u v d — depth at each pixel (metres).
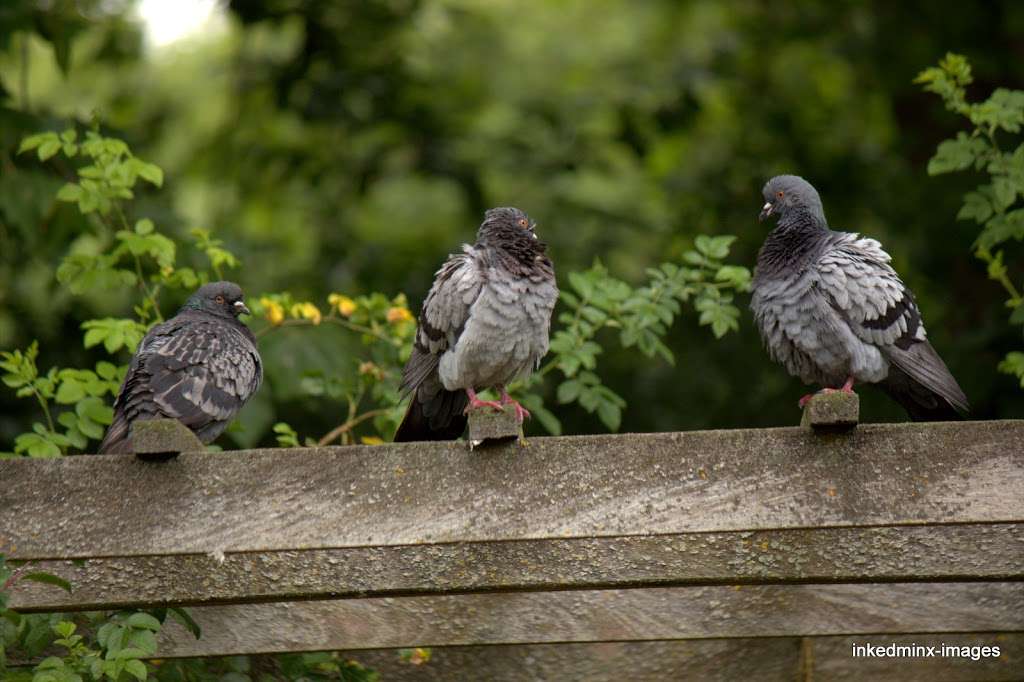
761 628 8.14
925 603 8.16
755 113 19.78
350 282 18.23
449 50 21.45
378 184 19.06
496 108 21.44
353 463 6.67
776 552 6.79
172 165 19.86
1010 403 14.98
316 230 19.22
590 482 6.64
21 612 6.78
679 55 20.62
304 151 19.19
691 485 6.62
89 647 7.86
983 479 6.59
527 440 6.69
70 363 14.55
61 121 14.09
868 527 6.66
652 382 17.34
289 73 18.50
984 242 9.77
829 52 19.33
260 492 6.64
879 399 15.90
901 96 18.58
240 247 14.41
